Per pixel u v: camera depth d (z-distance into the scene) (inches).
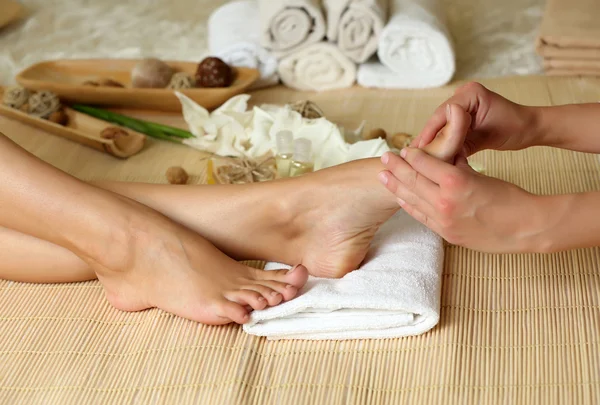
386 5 86.8
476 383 42.3
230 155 70.2
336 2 82.7
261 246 50.5
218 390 42.3
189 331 47.2
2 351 46.5
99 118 79.1
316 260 49.4
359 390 42.0
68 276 52.2
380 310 45.2
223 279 46.7
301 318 45.7
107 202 47.2
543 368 43.1
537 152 68.9
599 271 51.4
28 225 47.9
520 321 47.1
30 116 75.8
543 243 41.0
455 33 98.9
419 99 83.1
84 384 43.5
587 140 50.0
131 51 95.8
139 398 42.2
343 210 47.2
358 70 87.1
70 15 107.5
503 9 105.0
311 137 65.6
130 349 46.1
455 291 50.3
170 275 46.9
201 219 50.0
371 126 76.5
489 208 39.9
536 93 82.4
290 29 84.3
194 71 87.0
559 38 85.5
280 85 89.5
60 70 88.0
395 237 52.1
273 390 42.3
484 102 47.8
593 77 86.1
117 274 48.2
